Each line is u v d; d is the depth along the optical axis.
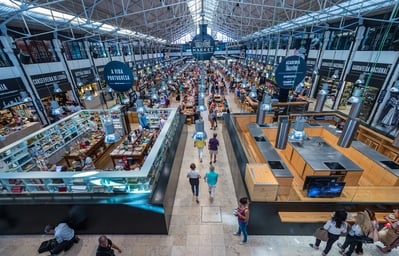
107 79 4.88
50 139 6.84
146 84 18.22
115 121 8.52
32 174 3.94
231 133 6.98
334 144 7.04
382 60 9.01
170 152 5.77
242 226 3.86
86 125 8.67
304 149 6.05
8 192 4.14
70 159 6.61
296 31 16.39
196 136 5.29
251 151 6.58
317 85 14.84
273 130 7.66
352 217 3.94
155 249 3.98
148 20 15.00
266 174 4.16
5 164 5.16
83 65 14.77
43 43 11.38
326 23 12.26
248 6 13.27
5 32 8.63
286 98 10.12
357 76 10.61
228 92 18.31
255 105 11.08
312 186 3.98
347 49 11.61
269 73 16.55
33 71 10.28
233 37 34.34
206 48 8.11
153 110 7.86
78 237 4.21
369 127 7.10
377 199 4.03
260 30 19.64
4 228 4.27
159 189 4.27
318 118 8.71
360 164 5.94
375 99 9.39
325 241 3.70
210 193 5.25
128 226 4.19
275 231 4.21
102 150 7.63
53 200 4.01
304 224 4.07
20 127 8.73
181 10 16.03
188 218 4.68
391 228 3.65
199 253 3.91
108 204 3.91
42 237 4.29
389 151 6.19
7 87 8.73
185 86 17.50
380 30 9.13
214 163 6.91
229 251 3.94
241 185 4.73
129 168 6.00
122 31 15.95
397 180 4.73
